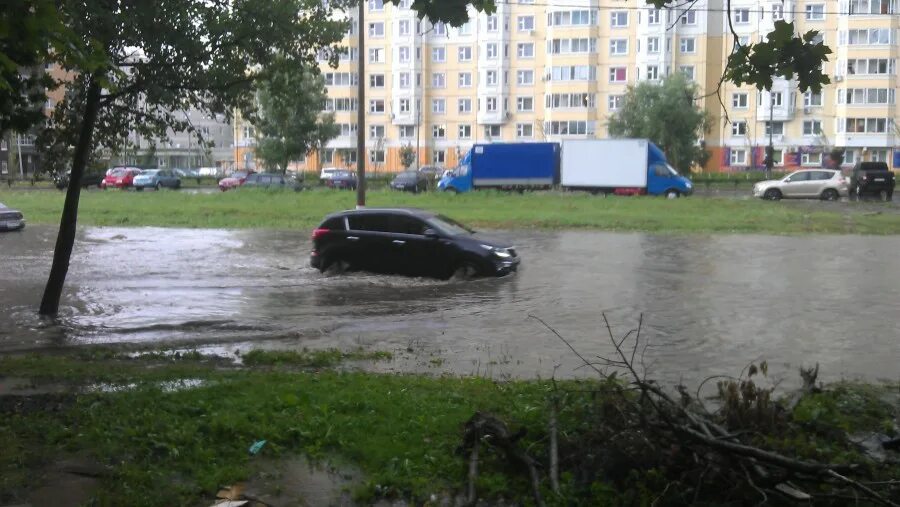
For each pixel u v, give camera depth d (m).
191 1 12.23
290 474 5.53
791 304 14.03
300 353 10.11
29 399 7.39
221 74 12.91
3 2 6.11
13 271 19.16
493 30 81.31
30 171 78.38
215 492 5.25
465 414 6.55
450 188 49.41
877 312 13.25
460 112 84.19
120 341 11.34
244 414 6.56
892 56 71.12
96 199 41.19
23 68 9.66
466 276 16.98
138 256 21.53
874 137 72.25
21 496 5.16
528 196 41.31
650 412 5.68
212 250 22.81
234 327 12.34
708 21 74.31
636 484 4.99
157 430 6.21
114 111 13.26
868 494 4.53
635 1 76.00
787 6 71.88
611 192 46.84
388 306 14.09
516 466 5.43
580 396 6.76
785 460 4.64
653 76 75.69
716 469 4.86
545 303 14.26
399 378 8.30
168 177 57.00
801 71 6.83
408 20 83.38
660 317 12.91
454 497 5.19
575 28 77.62
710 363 9.75
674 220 29.52
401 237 17.39
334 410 6.73
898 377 8.94
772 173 67.19
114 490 5.18
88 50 7.85
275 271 18.62
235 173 66.31
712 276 17.41
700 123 61.66
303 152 54.06
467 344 10.94
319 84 51.50
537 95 81.12
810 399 6.98
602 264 19.30
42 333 12.00
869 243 23.53
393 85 84.75
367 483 5.29
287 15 12.66
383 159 85.81
